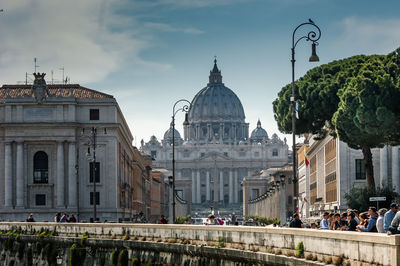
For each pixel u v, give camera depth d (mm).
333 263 29656
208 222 67000
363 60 86688
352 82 72562
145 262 56156
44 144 135375
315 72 91000
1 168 135000
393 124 69688
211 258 45000
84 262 66000
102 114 135375
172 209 86500
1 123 134125
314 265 30953
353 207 84250
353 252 27938
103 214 134250
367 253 26734
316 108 85875
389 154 104312
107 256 62969
